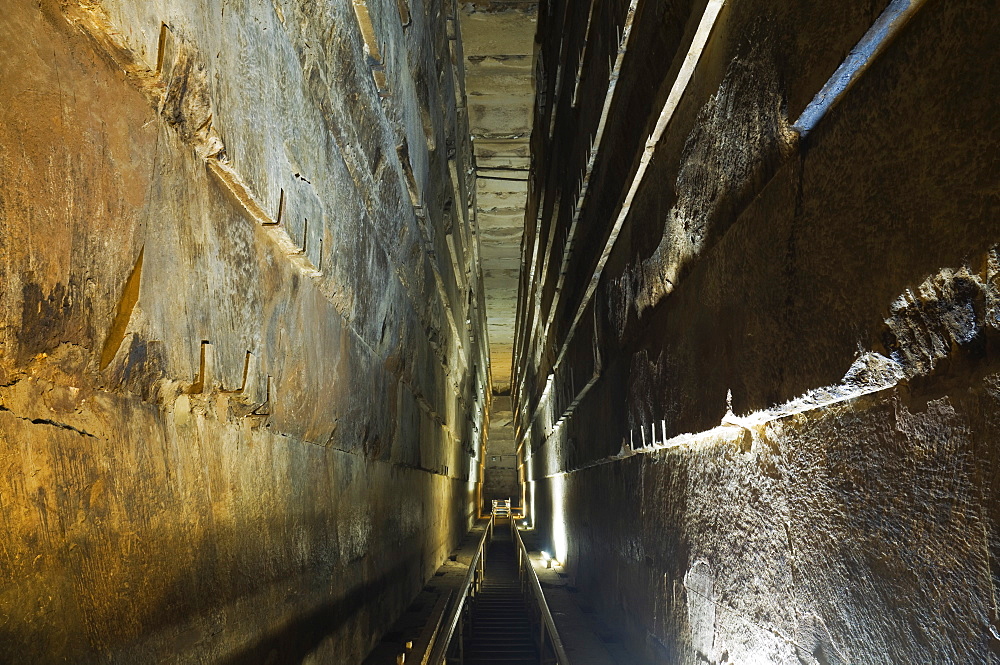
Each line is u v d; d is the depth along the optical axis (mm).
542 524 14766
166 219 1780
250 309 2348
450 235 8055
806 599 1856
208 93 1913
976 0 1172
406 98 4605
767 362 2035
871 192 1499
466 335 11875
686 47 2695
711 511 2723
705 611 2775
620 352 4516
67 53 1394
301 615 3020
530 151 11289
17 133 1246
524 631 8930
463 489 15508
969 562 1196
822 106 1728
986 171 1125
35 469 1321
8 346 1246
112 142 1542
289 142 2596
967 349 1230
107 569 1539
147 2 1603
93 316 1475
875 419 1535
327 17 2992
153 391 1773
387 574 5352
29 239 1277
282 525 2789
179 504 1895
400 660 3988
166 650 1798
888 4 1359
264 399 2469
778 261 1976
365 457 4449
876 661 1511
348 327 3732
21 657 1252
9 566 1234
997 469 1131
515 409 26594
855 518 1608
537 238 10086
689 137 2799
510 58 10039
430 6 5742
